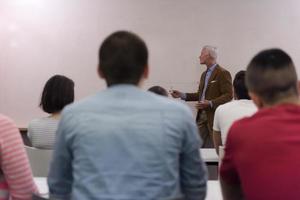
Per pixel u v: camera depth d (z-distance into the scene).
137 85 1.39
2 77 5.96
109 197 1.24
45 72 5.94
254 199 1.31
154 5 5.82
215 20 5.82
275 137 1.30
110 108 1.33
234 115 2.83
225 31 5.83
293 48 5.83
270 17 5.81
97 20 5.87
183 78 5.87
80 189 1.27
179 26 5.83
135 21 5.85
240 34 5.83
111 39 1.37
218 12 5.81
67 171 1.39
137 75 1.38
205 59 5.22
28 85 5.96
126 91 1.35
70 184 1.41
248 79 1.43
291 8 5.80
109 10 5.85
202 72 5.84
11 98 5.98
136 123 1.30
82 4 5.87
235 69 5.86
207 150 3.52
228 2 5.80
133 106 1.33
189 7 5.81
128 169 1.26
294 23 5.81
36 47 5.92
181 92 5.68
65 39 5.89
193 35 5.84
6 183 1.58
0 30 5.91
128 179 1.25
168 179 1.29
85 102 1.36
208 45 5.61
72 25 5.89
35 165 2.47
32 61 5.94
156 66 5.88
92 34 5.88
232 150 1.39
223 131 2.90
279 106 1.37
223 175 1.47
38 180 2.29
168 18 5.83
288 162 1.27
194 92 5.85
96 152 1.28
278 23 5.81
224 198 1.52
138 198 1.25
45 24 5.90
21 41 5.92
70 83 2.53
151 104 1.34
